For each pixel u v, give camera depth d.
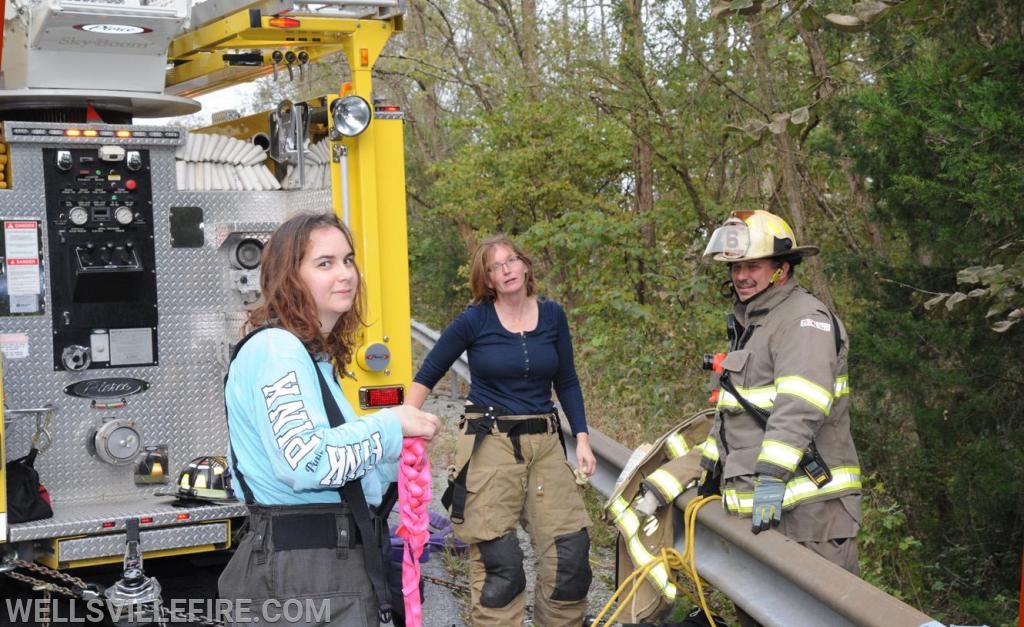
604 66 12.95
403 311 5.70
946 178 5.89
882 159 6.82
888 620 2.86
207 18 5.85
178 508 4.96
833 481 3.84
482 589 4.62
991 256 5.75
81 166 5.22
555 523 4.62
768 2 5.21
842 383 3.89
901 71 6.27
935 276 6.62
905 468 6.56
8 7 5.16
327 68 15.99
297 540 2.74
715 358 4.12
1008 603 5.75
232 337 5.57
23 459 4.94
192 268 5.54
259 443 2.73
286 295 2.72
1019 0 5.97
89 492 5.26
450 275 20.89
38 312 5.16
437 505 7.27
